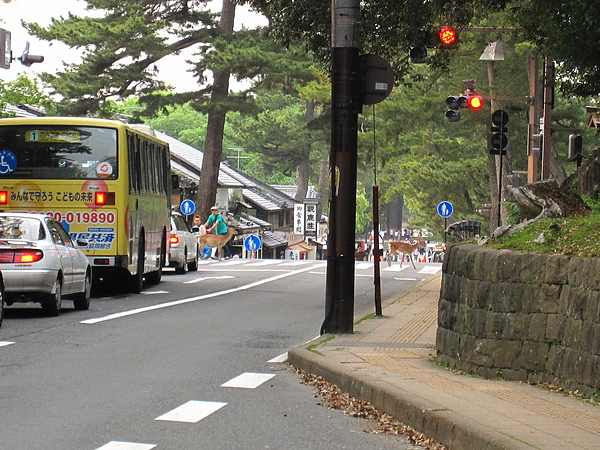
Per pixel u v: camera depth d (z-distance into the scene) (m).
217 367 12.93
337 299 15.34
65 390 11.06
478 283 11.43
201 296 24.34
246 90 53.84
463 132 65.56
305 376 12.10
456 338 11.78
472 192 74.25
